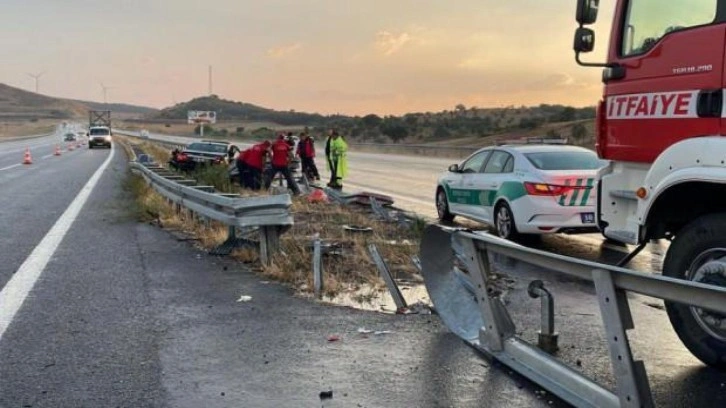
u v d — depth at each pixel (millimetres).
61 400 4430
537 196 10117
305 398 4461
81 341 5605
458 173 12844
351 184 22906
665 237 5621
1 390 4590
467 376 4824
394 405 4344
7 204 15609
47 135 123000
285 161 18562
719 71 4852
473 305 5762
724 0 4863
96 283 7648
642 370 3842
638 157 5578
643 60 5523
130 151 44531
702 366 5047
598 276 3898
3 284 7598
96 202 16016
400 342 5586
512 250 4672
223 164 23719
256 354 5301
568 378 4363
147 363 5102
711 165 4719
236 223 8625
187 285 7555
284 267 8039
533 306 6668
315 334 5793
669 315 5109
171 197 12750
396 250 9242
